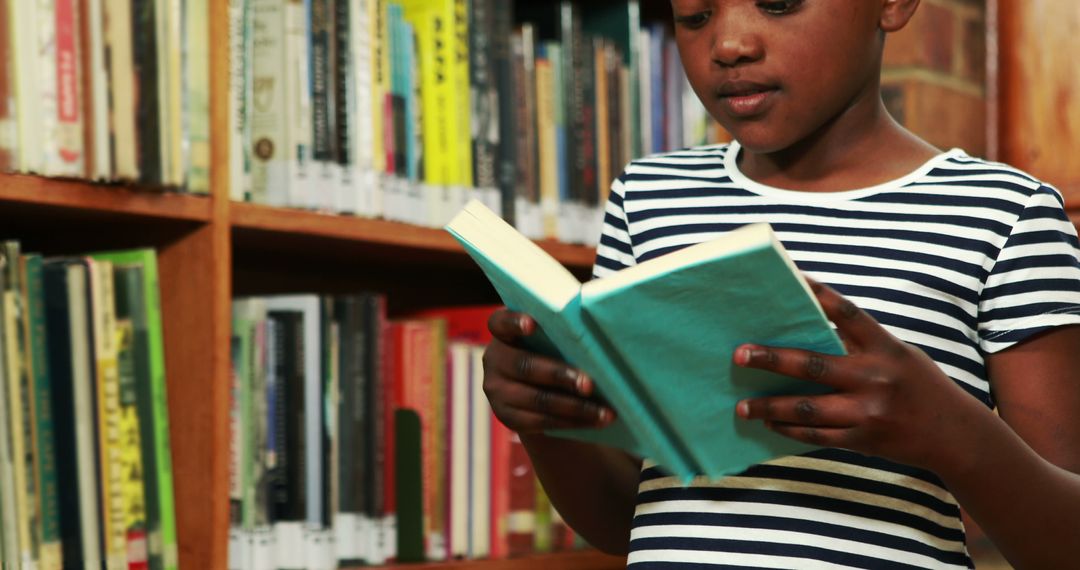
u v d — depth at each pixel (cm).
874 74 106
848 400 79
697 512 99
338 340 161
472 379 180
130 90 135
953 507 102
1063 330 98
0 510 125
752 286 75
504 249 85
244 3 152
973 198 100
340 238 160
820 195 104
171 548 140
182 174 141
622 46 207
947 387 83
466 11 180
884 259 99
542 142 191
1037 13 171
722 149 116
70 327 131
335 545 159
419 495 170
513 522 185
